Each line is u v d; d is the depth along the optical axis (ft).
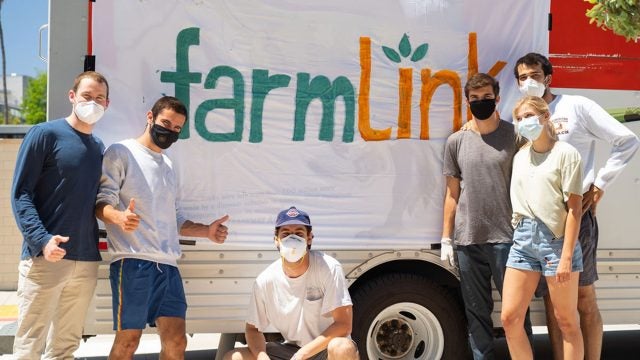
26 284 12.80
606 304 16.63
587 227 15.31
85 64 14.83
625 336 23.00
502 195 15.10
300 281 13.32
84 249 13.08
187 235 14.70
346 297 13.26
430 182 16.12
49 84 14.78
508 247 15.02
